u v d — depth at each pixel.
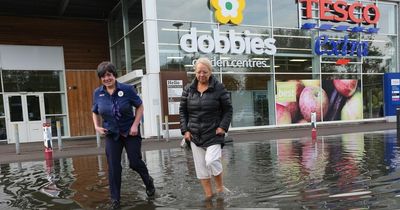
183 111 4.85
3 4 18.78
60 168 8.29
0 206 4.79
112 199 4.53
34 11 19.88
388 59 22.86
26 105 19.41
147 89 16.64
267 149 10.19
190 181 5.82
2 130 18.78
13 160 10.43
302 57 20.17
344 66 21.36
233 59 18.33
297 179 5.58
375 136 12.83
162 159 8.98
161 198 4.74
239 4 18.25
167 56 16.83
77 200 4.93
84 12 20.77
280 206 4.09
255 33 18.92
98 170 7.66
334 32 21.06
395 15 22.98
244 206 4.15
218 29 17.98
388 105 22.30
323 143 11.11
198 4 17.64
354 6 21.31
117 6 19.97
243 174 6.21
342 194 4.52
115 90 4.61
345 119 21.30
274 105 19.33
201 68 4.59
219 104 4.67
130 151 4.70
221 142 4.72
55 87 20.22
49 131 10.38
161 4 16.77
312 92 20.34
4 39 19.14
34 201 4.99
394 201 4.09
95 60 21.36
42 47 19.98
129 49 18.88
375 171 5.95
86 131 20.77
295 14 20.06
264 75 19.12
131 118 4.72
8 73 19.11
